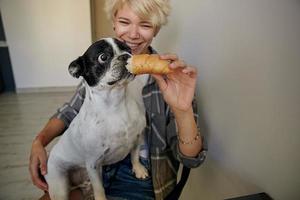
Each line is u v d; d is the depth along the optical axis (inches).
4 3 123.0
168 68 27.7
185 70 28.0
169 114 37.8
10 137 95.3
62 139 38.0
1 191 70.1
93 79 31.0
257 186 29.1
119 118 32.6
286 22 23.0
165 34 50.6
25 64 134.7
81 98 41.6
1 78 138.4
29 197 68.3
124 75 29.5
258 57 26.9
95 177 34.8
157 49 55.3
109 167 40.2
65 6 127.0
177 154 35.7
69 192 39.3
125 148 35.1
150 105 38.0
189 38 41.9
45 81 139.4
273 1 24.3
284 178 25.0
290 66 22.9
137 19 35.1
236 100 31.4
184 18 42.9
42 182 39.1
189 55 42.4
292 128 23.3
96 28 134.7
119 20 36.3
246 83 29.2
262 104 27.0
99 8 124.6
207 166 40.4
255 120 28.3
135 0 34.0
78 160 36.2
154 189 37.9
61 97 134.0
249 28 27.9
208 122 38.9
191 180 46.9
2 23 128.5
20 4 124.1
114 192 37.9
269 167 26.9
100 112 32.1
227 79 32.8
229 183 34.7
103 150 33.2
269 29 25.1
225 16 32.1
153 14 35.0
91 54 30.7
